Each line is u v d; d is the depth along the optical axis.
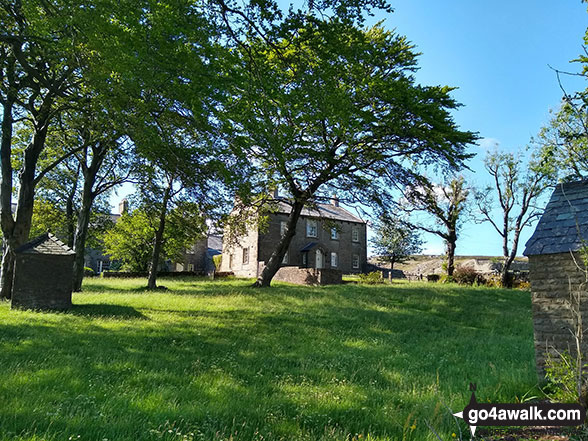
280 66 14.56
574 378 6.20
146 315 15.35
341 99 13.42
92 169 24.69
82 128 19.28
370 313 18.86
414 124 21.95
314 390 7.22
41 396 5.70
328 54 12.51
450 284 33.16
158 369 8.09
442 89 22.52
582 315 8.60
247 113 14.66
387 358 10.51
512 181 35.56
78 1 10.47
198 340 11.40
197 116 13.10
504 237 36.09
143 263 41.47
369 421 5.73
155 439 4.57
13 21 13.99
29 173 19.03
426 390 7.59
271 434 4.99
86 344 9.94
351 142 22.53
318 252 47.38
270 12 11.12
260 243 43.00
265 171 25.16
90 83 12.56
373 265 53.97
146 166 16.52
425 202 25.78
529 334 16.11
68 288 15.88
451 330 16.17
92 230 38.28
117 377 7.19
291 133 16.50
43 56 13.18
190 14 11.03
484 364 9.88
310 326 15.16
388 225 26.70
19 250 15.28
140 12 10.73
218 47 11.96
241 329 13.72
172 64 11.41
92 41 10.67
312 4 11.56
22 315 13.60
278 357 10.08
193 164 15.09
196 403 5.92
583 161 9.07
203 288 27.02
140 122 12.57
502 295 26.66
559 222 9.50
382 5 11.45
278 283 32.41
